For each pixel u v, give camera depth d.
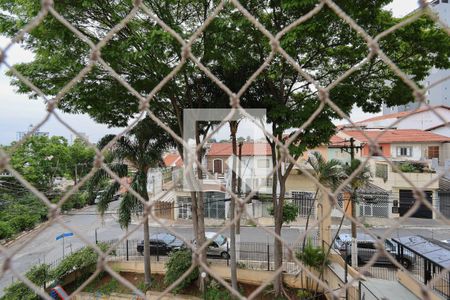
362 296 7.33
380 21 5.59
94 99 7.32
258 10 6.25
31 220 13.84
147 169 9.43
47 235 13.88
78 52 5.91
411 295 7.67
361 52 6.39
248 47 6.77
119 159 9.03
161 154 9.46
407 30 5.73
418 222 14.84
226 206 15.88
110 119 8.82
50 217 1.14
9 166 1.10
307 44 6.60
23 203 13.60
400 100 7.18
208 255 11.59
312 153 9.58
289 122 6.44
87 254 9.82
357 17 5.40
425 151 16.48
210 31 5.93
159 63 6.07
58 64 6.08
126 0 5.34
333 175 8.04
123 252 12.95
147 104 1.20
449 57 6.94
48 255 12.30
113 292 9.13
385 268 10.17
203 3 6.08
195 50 6.32
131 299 8.59
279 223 8.26
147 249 9.41
